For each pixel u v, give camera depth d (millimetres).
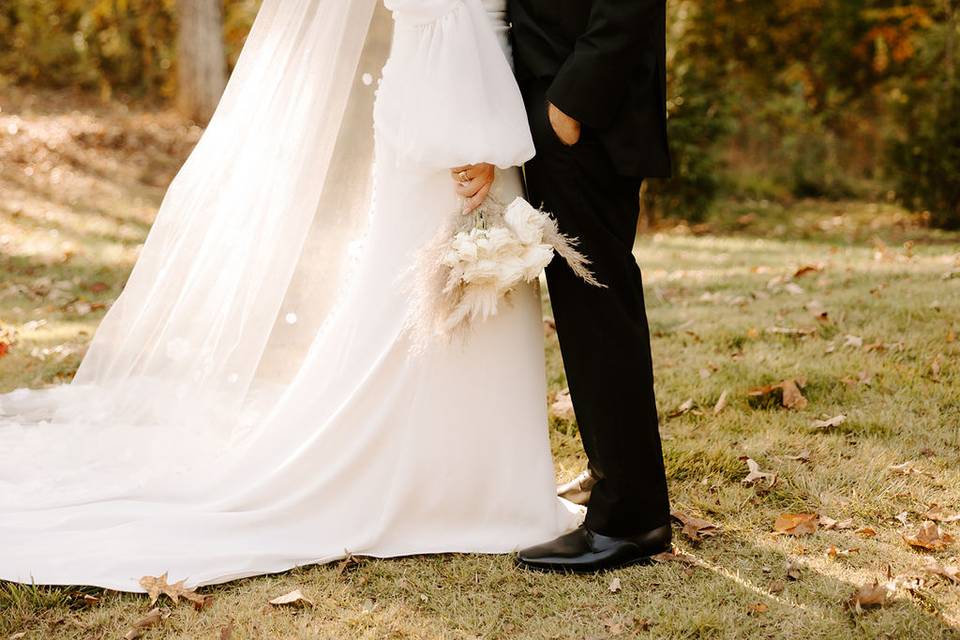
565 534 2412
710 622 2092
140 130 12062
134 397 2848
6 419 3174
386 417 2408
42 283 5762
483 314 2240
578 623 2121
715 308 5074
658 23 2240
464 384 2371
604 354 2240
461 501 2445
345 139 2715
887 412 3338
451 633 2086
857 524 2594
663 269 6816
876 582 2180
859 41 14172
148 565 2309
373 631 2082
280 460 2572
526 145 2158
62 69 14844
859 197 13867
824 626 2078
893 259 6520
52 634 2076
